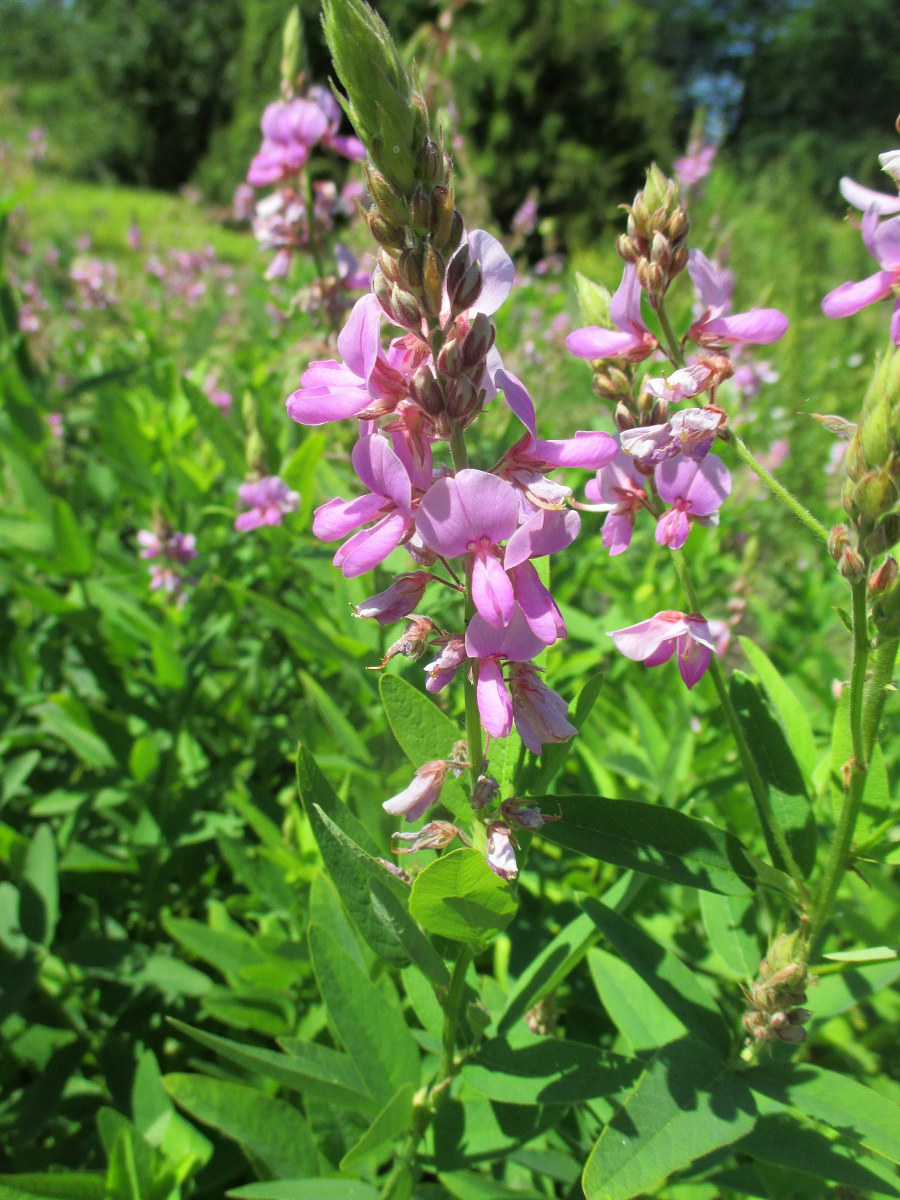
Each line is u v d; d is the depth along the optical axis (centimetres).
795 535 36
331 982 10
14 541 20
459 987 10
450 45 31
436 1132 11
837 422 8
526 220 48
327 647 16
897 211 9
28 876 15
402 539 8
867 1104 9
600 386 10
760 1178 11
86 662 20
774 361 43
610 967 12
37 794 20
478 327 7
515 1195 11
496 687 8
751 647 12
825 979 11
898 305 9
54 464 30
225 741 21
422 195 8
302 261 27
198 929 15
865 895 13
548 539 8
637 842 9
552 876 17
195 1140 13
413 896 8
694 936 15
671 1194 12
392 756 16
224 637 22
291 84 21
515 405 8
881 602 8
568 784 18
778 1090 9
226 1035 17
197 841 19
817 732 18
